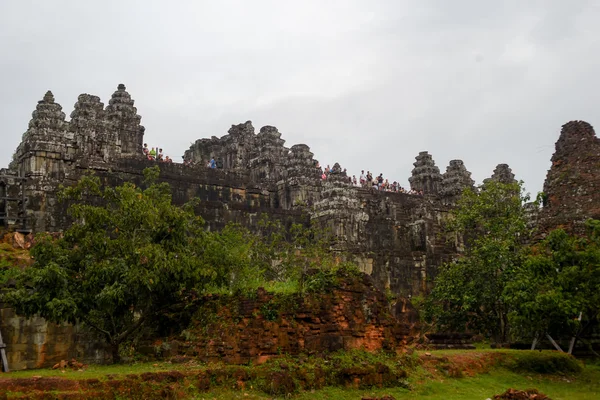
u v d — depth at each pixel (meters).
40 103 42.81
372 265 49.72
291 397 22.38
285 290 26.00
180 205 46.75
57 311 23.89
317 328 25.62
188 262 26.47
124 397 20.06
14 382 19.56
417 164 74.62
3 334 28.39
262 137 63.38
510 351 32.84
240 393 22.00
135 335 27.72
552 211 45.91
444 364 28.78
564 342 38.50
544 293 31.48
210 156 66.62
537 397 24.12
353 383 24.48
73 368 23.44
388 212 59.78
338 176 51.94
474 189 70.69
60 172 41.97
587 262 32.47
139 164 48.22
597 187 44.44
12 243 35.31
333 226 49.84
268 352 24.44
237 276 28.16
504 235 42.28
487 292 39.34
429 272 52.62
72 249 27.00
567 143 46.94
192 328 26.23
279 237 41.09
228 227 38.84
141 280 25.19
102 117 48.50
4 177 40.31
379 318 27.72
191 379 21.69
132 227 27.67
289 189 56.81
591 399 26.83
